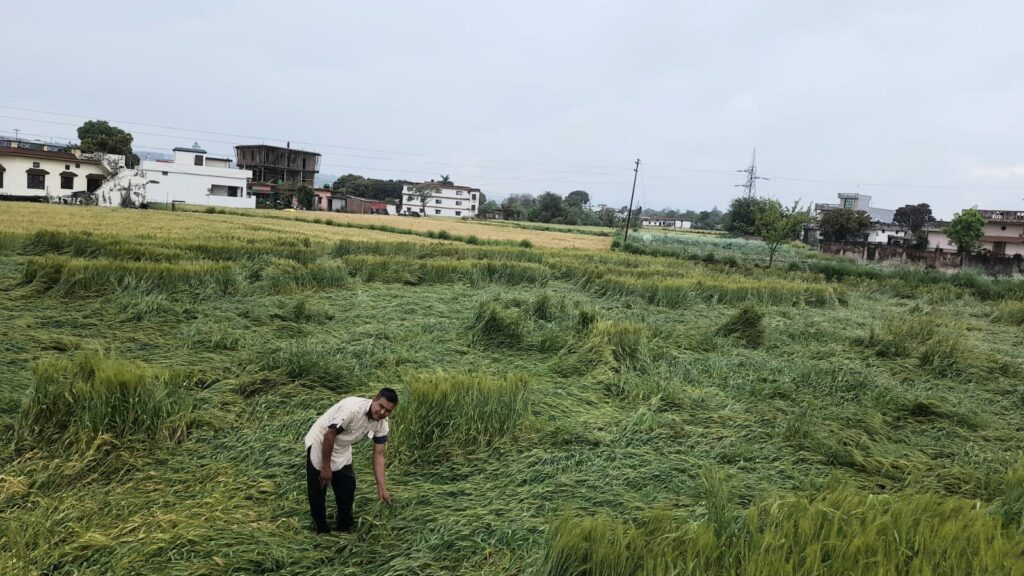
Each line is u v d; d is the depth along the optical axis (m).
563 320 13.31
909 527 4.05
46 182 56.88
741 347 12.03
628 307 16.64
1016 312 18.14
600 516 4.05
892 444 7.03
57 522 4.42
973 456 6.74
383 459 4.71
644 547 3.71
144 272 13.59
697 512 4.69
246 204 82.19
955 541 3.92
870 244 47.81
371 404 4.41
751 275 28.44
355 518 4.68
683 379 9.32
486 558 4.23
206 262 15.69
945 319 17.23
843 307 19.95
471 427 6.23
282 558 4.13
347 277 17.03
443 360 9.72
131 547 4.12
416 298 15.52
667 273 24.39
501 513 4.85
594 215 125.75
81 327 10.23
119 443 5.52
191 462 5.51
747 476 5.81
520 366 9.62
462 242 43.19
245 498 4.97
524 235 60.28
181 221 41.81
